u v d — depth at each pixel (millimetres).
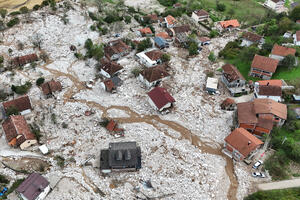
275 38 105500
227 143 62969
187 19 133625
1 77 87875
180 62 96625
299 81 81062
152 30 119188
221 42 110625
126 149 59156
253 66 84062
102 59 94438
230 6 149875
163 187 57062
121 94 81750
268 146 64750
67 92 82625
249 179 58469
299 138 65000
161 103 74688
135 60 97875
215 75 90000
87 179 58375
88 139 67312
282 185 56469
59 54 100562
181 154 64188
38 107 76688
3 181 57312
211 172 60312
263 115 66750
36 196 52062
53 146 65438
